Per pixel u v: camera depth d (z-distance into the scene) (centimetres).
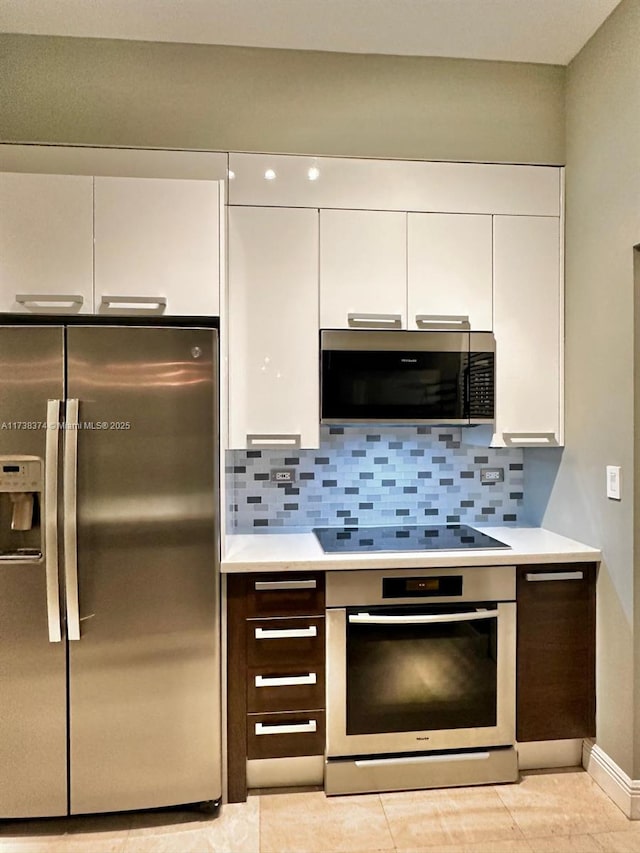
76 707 187
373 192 230
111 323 208
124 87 223
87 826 188
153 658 190
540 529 258
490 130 236
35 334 183
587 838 182
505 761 209
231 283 224
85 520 186
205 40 222
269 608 200
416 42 224
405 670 206
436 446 269
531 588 211
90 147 221
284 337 226
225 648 199
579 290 227
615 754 201
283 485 260
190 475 190
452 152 235
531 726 212
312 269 227
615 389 203
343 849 177
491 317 236
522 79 238
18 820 191
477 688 209
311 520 262
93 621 187
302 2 201
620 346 201
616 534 203
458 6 203
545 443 239
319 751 203
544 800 200
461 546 218
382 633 205
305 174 228
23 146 219
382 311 230
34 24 213
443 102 234
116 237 197
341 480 263
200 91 225
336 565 200
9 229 194
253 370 225
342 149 230
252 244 225
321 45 226
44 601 185
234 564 195
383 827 186
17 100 220
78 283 196
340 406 224
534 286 238
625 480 198
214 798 193
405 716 206
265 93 227
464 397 230
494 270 236
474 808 196
